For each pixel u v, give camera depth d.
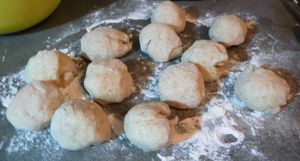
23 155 0.30
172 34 0.36
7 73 0.35
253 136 0.31
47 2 0.37
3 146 0.30
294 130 0.32
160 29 0.36
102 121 0.30
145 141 0.29
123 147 0.30
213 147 0.31
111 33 0.36
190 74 0.33
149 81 0.35
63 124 0.29
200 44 0.36
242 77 0.34
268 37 0.40
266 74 0.34
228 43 0.38
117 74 0.33
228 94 0.35
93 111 0.30
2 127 0.31
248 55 0.38
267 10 0.43
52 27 0.40
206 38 0.40
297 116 0.33
